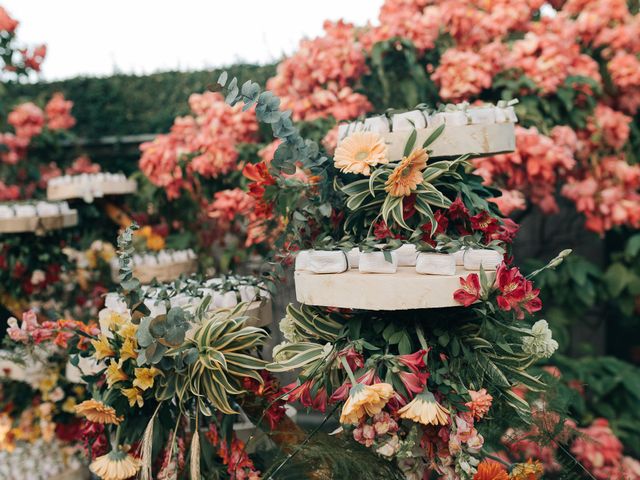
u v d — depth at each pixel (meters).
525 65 2.43
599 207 2.59
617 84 2.57
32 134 3.28
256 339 1.26
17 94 3.54
